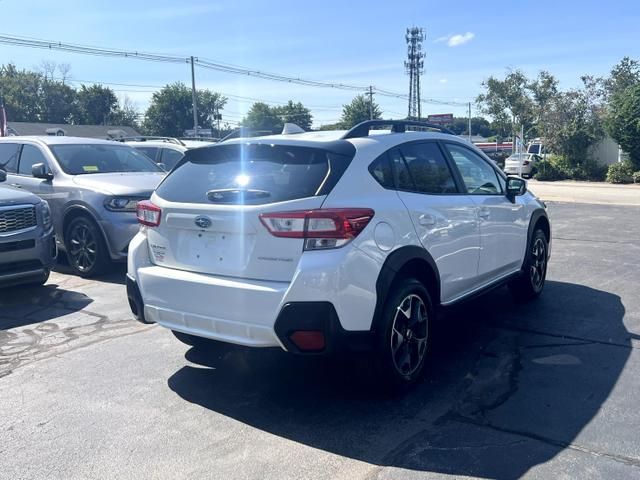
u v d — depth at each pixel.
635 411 3.80
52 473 3.23
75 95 87.25
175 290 4.03
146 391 4.29
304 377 4.51
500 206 5.50
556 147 31.98
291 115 83.88
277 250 3.65
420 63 62.75
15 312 6.27
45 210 6.93
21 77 83.44
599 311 6.05
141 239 4.45
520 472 3.12
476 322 5.77
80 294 6.99
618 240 10.51
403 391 4.15
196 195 4.08
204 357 4.95
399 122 4.70
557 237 10.94
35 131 61.97
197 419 3.85
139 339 5.41
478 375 4.47
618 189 24.45
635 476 3.06
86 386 4.38
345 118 67.12
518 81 44.19
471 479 3.07
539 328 5.54
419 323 4.24
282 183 3.79
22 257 6.54
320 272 3.53
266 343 3.70
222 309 3.80
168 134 84.44
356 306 3.67
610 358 4.74
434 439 3.51
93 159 8.79
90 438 3.61
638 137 27.39
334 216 3.60
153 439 3.59
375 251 3.80
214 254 3.94
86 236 7.79
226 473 3.20
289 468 3.24
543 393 4.11
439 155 4.91
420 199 4.36
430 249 4.35
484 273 5.26
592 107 31.19
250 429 3.70
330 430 3.66
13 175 8.79
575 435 3.50
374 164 4.10
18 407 4.05
